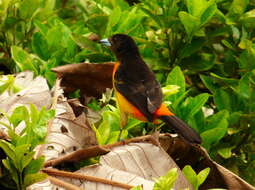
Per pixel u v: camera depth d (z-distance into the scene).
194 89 12.21
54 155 8.16
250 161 11.03
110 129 9.85
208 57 11.57
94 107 10.45
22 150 7.30
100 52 11.30
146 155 8.45
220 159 10.81
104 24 11.91
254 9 11.61
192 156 9.53
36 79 9.79
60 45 11.23
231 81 10.93
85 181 7.72
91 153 8.05
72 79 10.40
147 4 11.73
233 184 9.12
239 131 10.89
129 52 10.98
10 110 9.03
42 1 12.03
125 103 9.86
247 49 10.93
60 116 8.82
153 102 9.64
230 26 11.49
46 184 7.57
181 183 8.11
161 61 11.60
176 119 9.48
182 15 10.78
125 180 7.71
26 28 11.71
